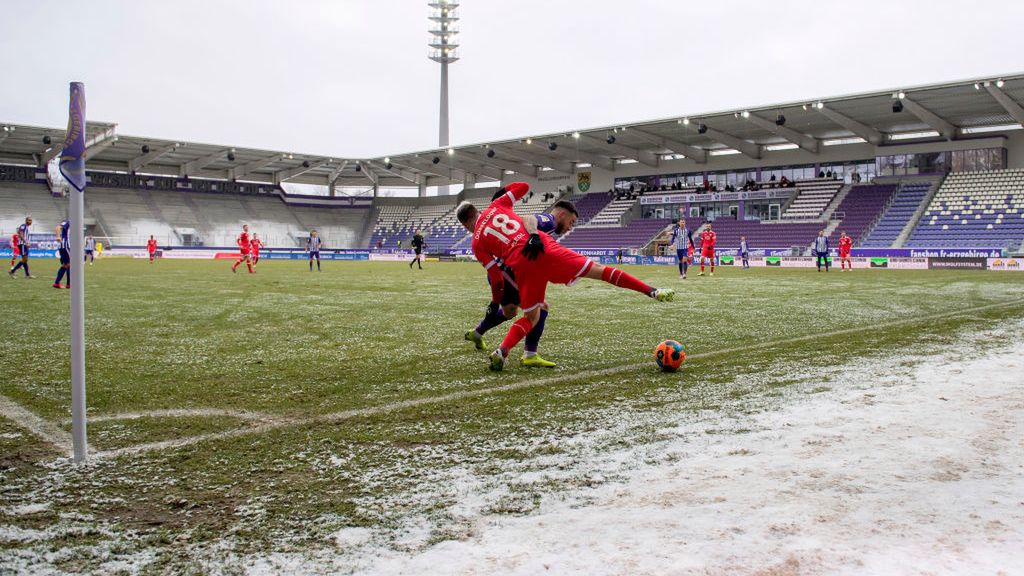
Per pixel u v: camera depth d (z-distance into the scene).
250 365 5.04
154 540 1.97
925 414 3.26
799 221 39.31
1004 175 35.12
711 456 2.67
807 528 1.94
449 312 9.34
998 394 3.71
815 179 41.50
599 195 50.44
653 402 3.70
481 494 2.30
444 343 6.25
